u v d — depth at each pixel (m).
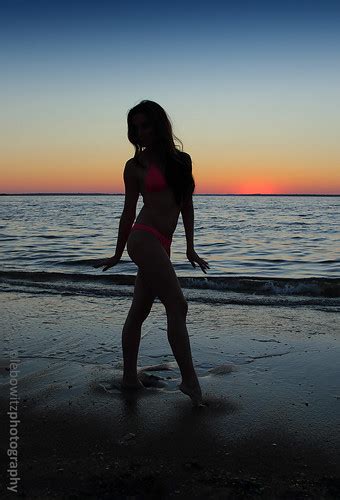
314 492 2.15
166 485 2.21
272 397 3.18
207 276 9.28
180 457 2.45
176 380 3.51
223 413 2.95
